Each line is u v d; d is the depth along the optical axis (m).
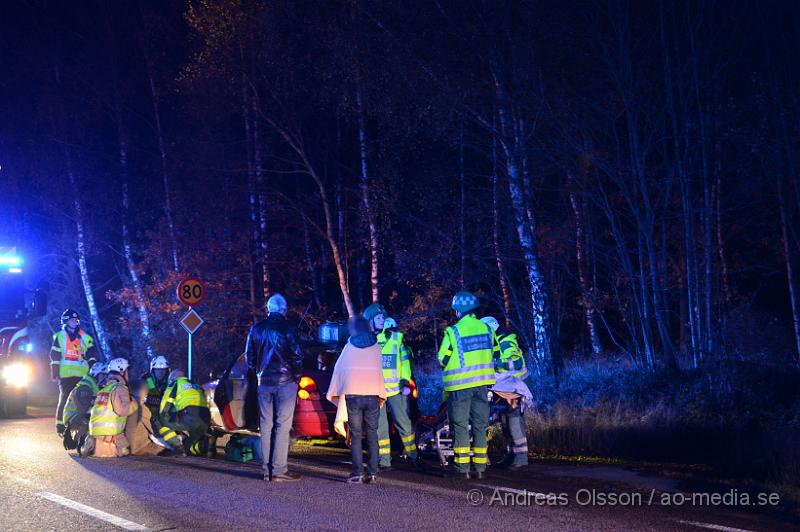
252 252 25.83
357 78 19.48
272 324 8.70
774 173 18.52
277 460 8.50
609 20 16.44
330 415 10.52
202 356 23.09
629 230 19.50
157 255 24.83
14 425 14.90
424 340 25.52
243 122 27.17
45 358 26.20
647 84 16.66
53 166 28.06
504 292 20.08
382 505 7.21
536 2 16.67
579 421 11.66
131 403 10.52
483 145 19.80
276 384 8.55
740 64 17.27
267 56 22.41
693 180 17.52
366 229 22.80
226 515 6.79
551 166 18.09
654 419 11.56
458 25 17.75
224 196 25.97
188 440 10.75
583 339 26.09
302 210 26.48
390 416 10.64
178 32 26.86
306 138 25.38
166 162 25.98
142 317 24.31
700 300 16.23
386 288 30.33
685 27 16.23
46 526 6.41
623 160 16.89
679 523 6.56
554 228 20.97
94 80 28.45
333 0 20.97
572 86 17.27
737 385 12.74
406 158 21.92
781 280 26.17
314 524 6.46
